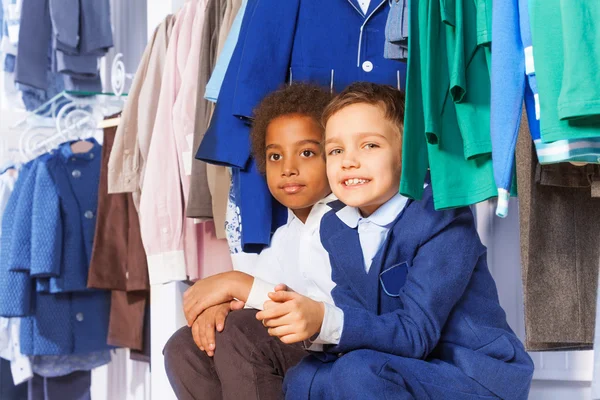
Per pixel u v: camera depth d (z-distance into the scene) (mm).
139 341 2471
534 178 1483
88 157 2760
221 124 1613
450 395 1174
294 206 1511
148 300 2514
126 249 2484
